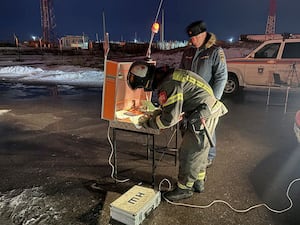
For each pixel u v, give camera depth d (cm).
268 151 419
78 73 1364
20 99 807
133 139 468
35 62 1911
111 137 478
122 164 370
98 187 312
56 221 252
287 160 386
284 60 770
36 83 1128
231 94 866
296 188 310
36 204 279
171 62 1602
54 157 395
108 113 289
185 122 262
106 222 250
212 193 300
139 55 2225
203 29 298
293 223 250
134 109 326
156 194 269
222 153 411
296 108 716
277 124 568
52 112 651
